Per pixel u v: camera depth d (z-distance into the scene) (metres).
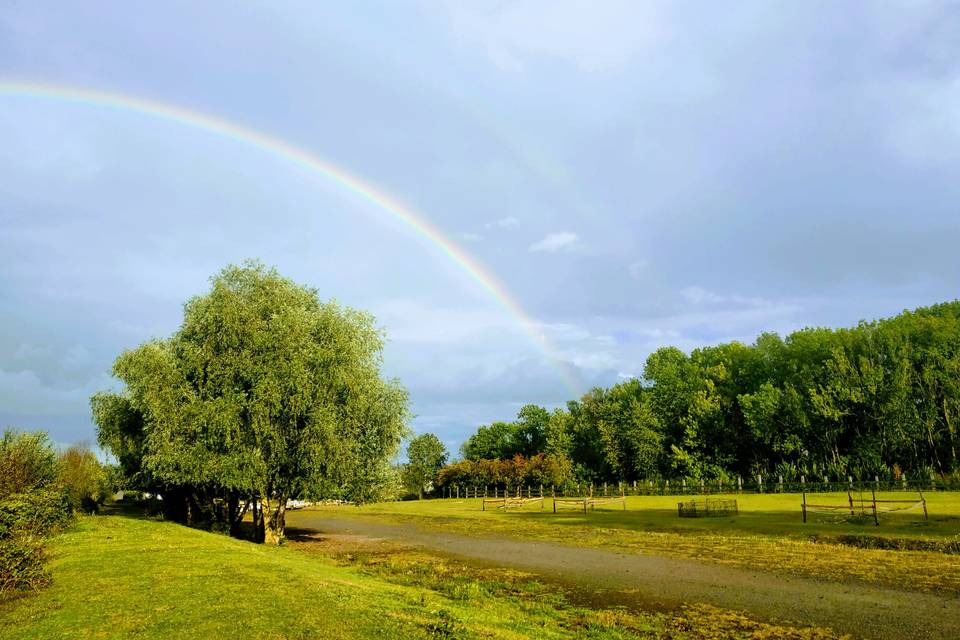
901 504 42.56
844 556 24.27
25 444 29.58
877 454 74.25
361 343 36.69
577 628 14.66
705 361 110.81
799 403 82.19
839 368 79.50
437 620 12.84
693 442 93.94
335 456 31.69
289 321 32.75
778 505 49.06
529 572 23.34
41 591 13.80
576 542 32.97
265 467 30.95
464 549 31.70
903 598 17.08
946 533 28.42
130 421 42.09
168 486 41.19
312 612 12.20
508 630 13.31
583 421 113.75
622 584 20.34
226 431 30.61
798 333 95.00
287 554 28.08
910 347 78.62
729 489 70.44
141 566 16.84
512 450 134.62
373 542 36.59
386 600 14.79
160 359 34.19
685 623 15.16
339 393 33.47
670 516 45.78
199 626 11.09
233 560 18.61
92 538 22.97
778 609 16.31
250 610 12.16
